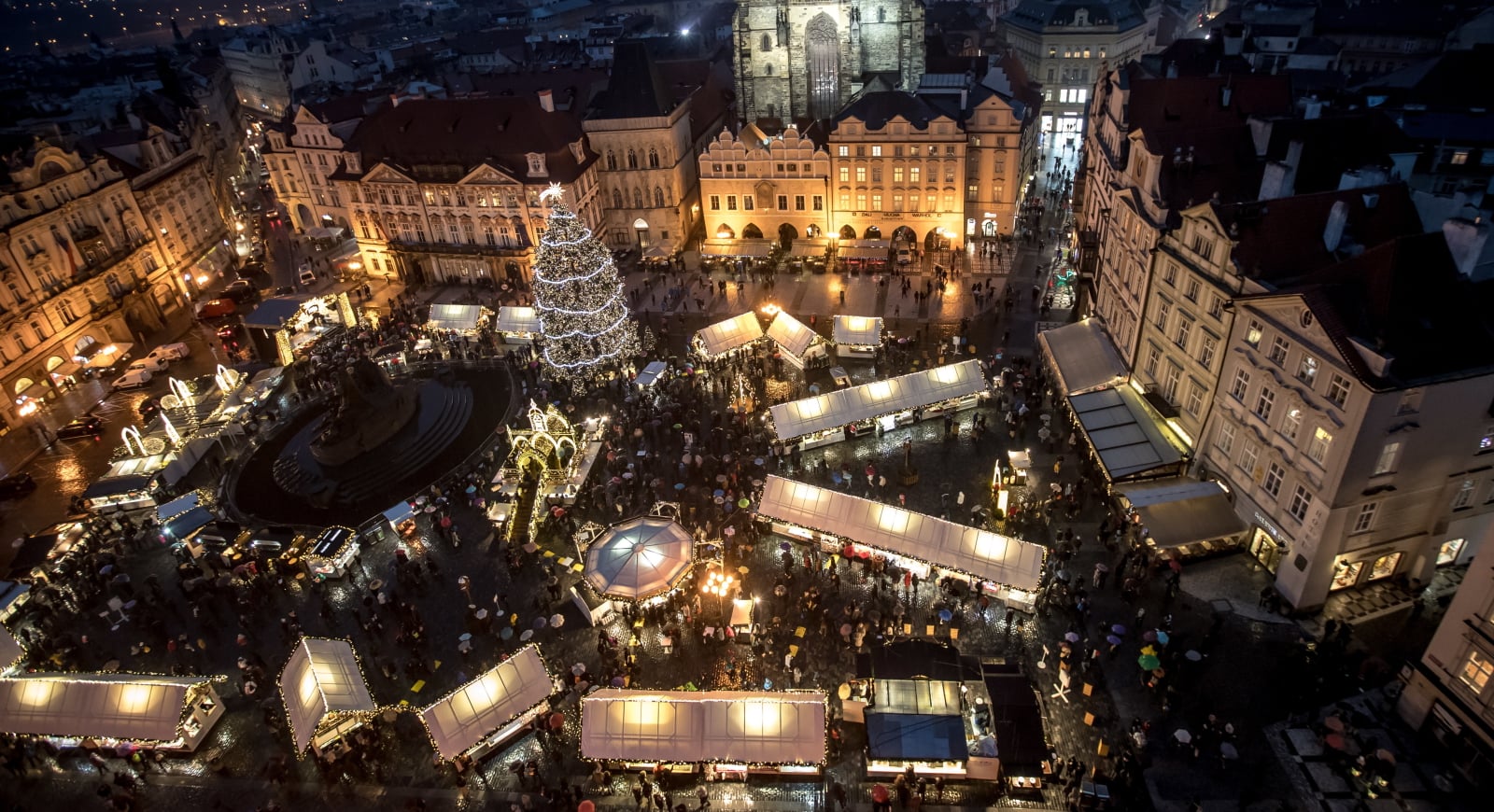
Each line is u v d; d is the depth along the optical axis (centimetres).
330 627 5756
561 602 5831
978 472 6688
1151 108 7169
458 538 6444
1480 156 6550
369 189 10825
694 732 4506
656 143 10881
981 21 18188
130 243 10394
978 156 10288
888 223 10762
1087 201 8688
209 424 8138
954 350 8425
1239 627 5122
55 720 4891
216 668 5519
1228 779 4316
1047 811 4300
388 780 4741
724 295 10144
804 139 10488
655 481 6631
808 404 7081
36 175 9125
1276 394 5072
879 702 4538
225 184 14650
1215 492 5666
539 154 10044
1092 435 6338
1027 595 5362
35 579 6347
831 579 5784
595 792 4591
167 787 4809
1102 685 4862
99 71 18238
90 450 8219
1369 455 4534
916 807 4369
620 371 8319
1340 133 6200
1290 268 5228
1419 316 4441
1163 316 6269
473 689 4791
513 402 8238
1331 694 4678
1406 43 12331
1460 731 4169
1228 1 17925
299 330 9644
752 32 11681
